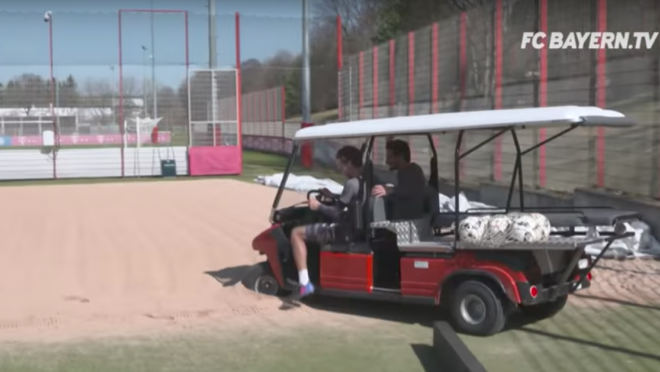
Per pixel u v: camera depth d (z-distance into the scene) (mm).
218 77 28359
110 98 31141
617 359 6652
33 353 7086
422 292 7684
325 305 8812
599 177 13688
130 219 15398
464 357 5934
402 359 6793
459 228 7496
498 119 7199
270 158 38188
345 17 50281
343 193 8258
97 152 28094
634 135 12844
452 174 13516
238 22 29109
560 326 7773
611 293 9141
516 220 7156
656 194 12148
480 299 7328
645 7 13219
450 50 19375
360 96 25969
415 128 7672
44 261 11281
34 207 17391
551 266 7414
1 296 9273
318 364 6672
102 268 10828
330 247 8391
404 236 7902
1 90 29156
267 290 9312
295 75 54281
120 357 6938
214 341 7434
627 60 13172
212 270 10688
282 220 9062
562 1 15094
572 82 14578
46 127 29578
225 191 21016
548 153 14875
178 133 31188
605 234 7496
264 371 6488
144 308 8711
